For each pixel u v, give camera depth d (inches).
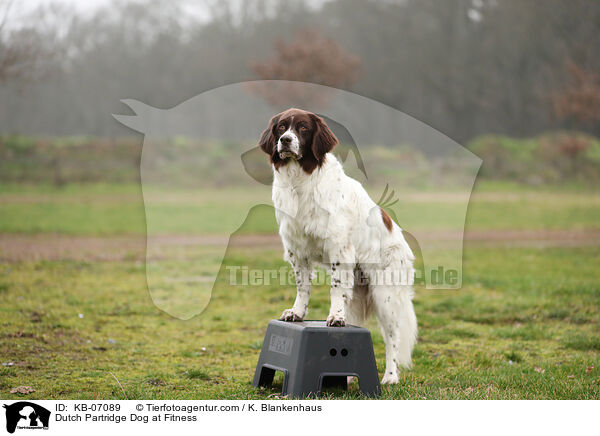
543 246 716.7
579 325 363.6
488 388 243.3
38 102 2501.2
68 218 930.1
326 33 2551.7
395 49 2527.1
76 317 357.1
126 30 2785.4
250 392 234.8
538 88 2316.7
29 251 613.0
